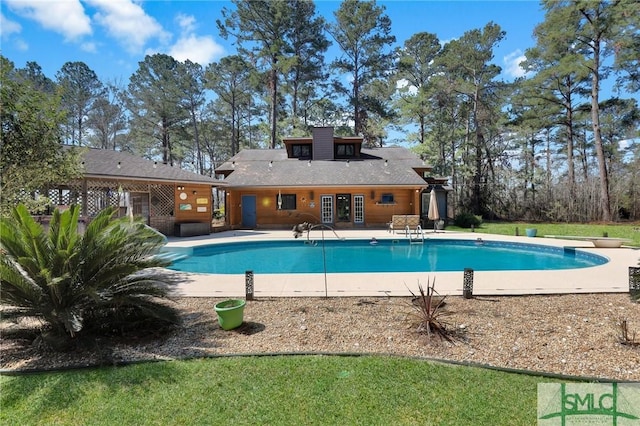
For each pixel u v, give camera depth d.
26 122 5.53
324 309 5.17
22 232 3.64
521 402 2.79
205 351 3.75
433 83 26.30
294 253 12.72
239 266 10.28
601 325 4.38
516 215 25.66
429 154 27.81
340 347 3.83
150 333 4.23
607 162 27.03
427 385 3.04
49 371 3.33
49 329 4.08
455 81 26.16
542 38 21.41
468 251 12.95
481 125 27.38
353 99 29.27
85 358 3.61
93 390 3.02
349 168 20.14
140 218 5.06
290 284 6.77
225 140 39.09
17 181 5.53
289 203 19.47
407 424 2.55
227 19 26.20
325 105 30.69
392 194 19.19
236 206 19.56
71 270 3.83
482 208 26.30
